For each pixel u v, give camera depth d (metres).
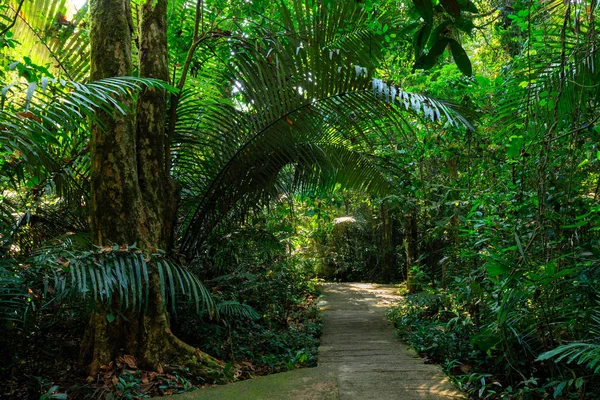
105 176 4.13
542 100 3.70
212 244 6.06
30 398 3.32
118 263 3.47
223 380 4.09
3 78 3.92
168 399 3.50
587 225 3.62
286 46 4.93
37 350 3.87
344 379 3.95
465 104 5.75
